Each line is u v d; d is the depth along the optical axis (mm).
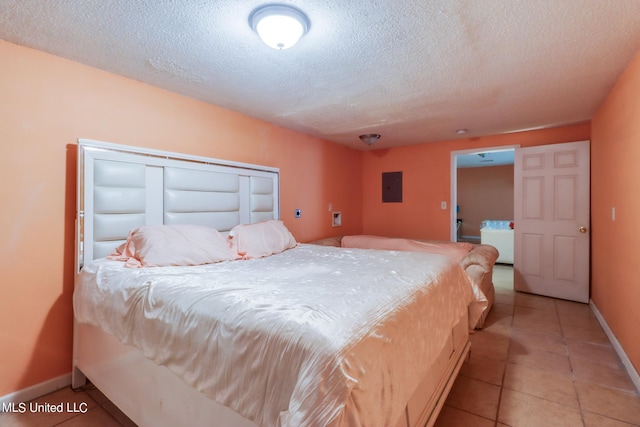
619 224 2285
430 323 1416
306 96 2555
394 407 1015
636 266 1915
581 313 3123
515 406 1698
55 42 1726
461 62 1972
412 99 2627
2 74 1693
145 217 2209
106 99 2086
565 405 1699
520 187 3811
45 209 1846
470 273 2824
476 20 1531
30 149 1788
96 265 1807
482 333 2666
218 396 1034
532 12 1469
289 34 1511
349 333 949
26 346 1787
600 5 1419
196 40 1708
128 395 1475
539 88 2404
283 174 3494
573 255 3471
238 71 2090
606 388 1851
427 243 3484
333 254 2389
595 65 2018
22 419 1633
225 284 1404
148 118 2301
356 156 4910
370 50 1818
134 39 1696
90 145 1931
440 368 1610
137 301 1405
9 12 1450
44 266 1846
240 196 2926
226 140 2852
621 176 2227
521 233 3822
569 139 3541
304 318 999
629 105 2031
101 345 1658
